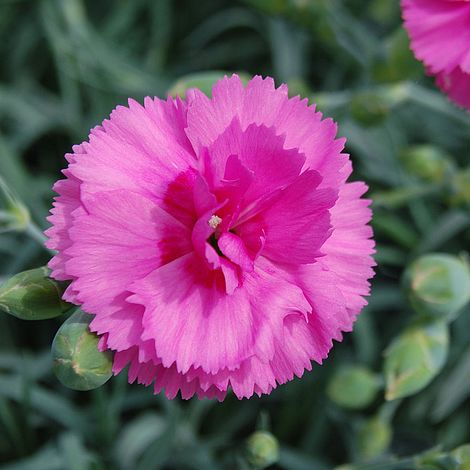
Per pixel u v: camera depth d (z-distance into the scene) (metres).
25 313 0.19
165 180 0.18
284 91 0.18
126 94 0.28
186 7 0.32
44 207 0.27
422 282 0.21
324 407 0.25
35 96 0.30
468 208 0.24
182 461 0.24
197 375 0.18
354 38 0.26
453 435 0.25
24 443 0.24
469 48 0.21
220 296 0.18
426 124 0.29
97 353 0.18
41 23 0.30
